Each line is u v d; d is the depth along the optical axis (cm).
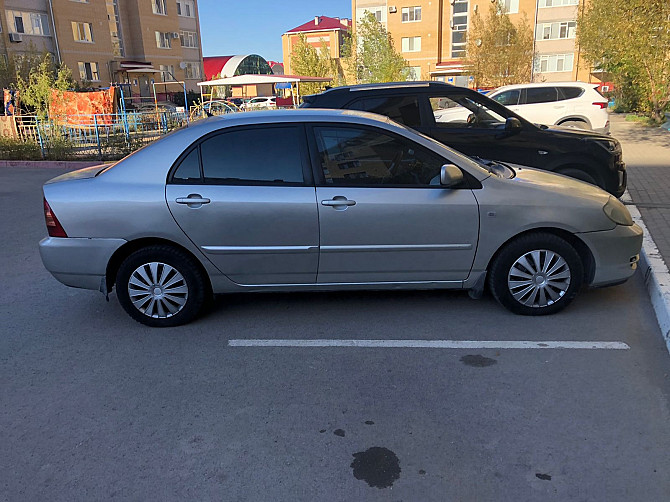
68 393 372
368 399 356
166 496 274
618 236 462
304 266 460
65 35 4066
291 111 476
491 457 297
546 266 461
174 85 5212
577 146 737
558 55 4456
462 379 377
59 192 459
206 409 349
